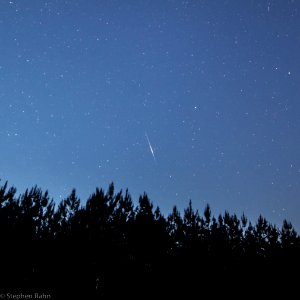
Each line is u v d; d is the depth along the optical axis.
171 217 22.94
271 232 23.31
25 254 16.58
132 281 16.83
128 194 21.25
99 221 18.11
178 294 17.05
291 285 18.62
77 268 16.25
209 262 19.44
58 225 19.36
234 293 17.75
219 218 24.28
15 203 19.89
